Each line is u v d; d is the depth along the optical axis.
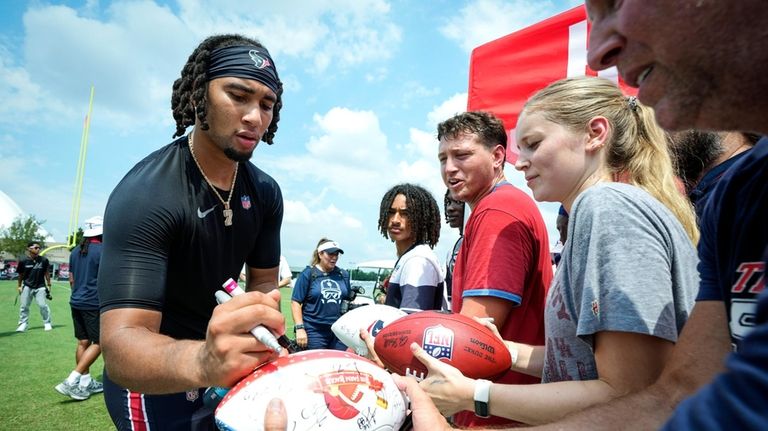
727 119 0.67
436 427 1.10
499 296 1.63
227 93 1.61
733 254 0.85
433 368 1.32
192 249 1.71
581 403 1.05
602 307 1.05
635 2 0.64
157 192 1.58
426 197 3.33
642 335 1.01
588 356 1.21
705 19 0.58
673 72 0.66
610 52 0.75
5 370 5.89
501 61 3.93
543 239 1.82
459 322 1.50
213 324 1.05
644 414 0.85
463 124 2.24
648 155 1.36
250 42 1.71
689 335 0.92
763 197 0.80
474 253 1.73
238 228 1.89
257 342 1.06
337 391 1.07
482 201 1.84
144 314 1.45
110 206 1.56
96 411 4.37
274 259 2.22
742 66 0.59
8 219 43.28
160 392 1.25
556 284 1.34
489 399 1.20
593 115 1.37
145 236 1.52
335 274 5.41
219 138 1.64
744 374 0.40
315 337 5.23
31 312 13.14
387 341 1.55
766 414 0.37
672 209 1.31
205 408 1.72
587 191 1.21
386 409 1.12
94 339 4.85
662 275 1.04
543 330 1.79
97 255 5.03
